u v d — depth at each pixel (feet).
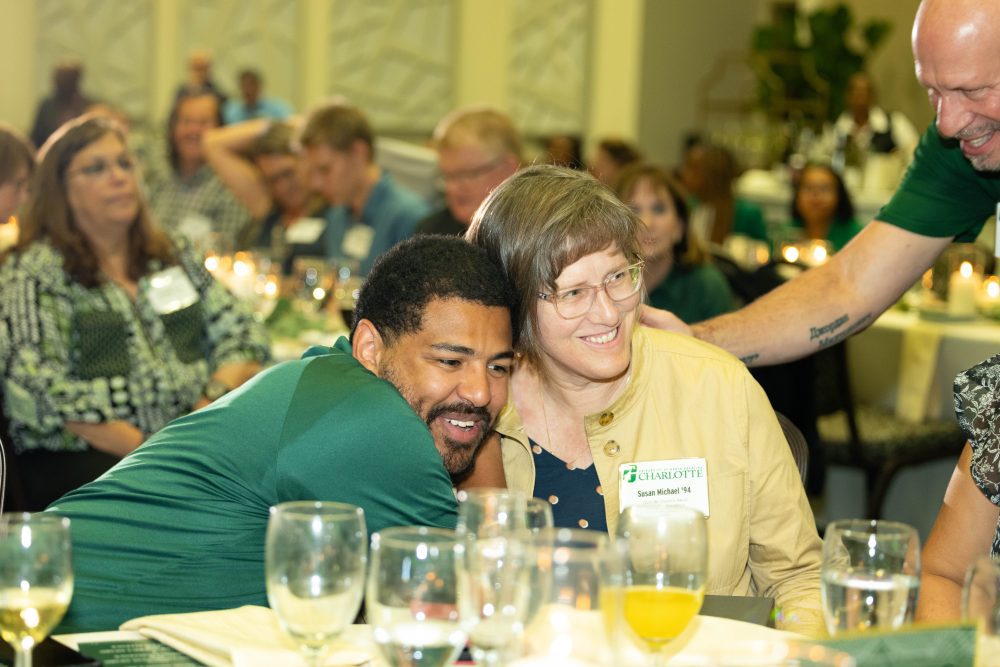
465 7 30.99
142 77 31.09
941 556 6.03
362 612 6.00
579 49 31.45
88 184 11.04
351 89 31.32
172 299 11.58
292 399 5.68
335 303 15.31
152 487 5.77
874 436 14.25
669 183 13.44
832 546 4.51
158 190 21.03
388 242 16.79
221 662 4.58
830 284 8.06
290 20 31.01
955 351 14.67
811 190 21.02
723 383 6.73
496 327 5.71
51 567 4.19
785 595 6.39
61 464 10.87
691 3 34.30
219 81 31.12
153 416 11.23
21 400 10.72
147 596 5.63
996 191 7.56
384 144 22.98
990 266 18.16
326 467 5.49
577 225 6.06
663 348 6.83
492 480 6.64
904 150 25.52
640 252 6.28
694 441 6.63
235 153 20.42
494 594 3.92
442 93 31.55
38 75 30.83
